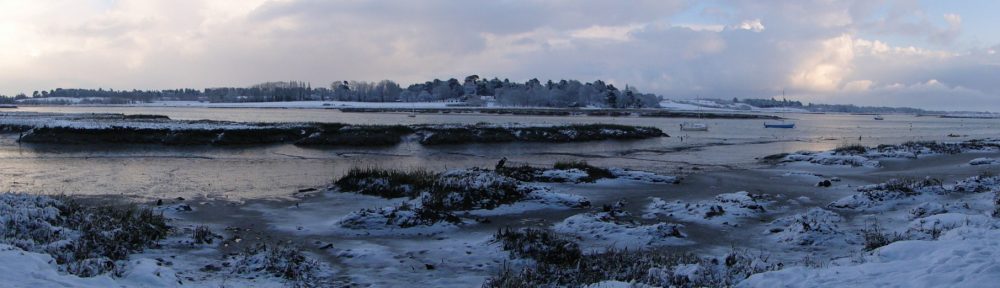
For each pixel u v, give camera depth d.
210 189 23.03
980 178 22.33
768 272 9.70
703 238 15.11
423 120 95.69
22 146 39.31
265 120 91.75
